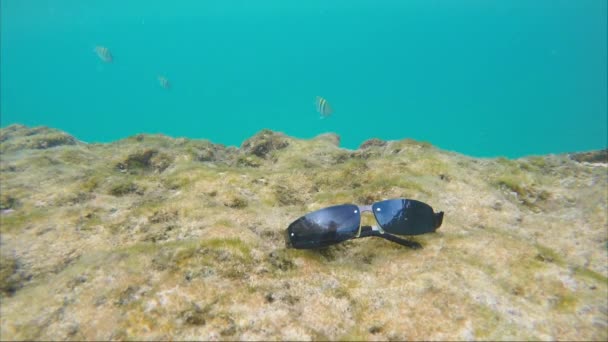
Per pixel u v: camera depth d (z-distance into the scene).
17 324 0.21
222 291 0.23
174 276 0.24
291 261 0.27
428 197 0.35
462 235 0.29
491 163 0.45
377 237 0.30
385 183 0.37
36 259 0.27
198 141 0.55
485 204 0.35
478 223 0.33
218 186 0.38
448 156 0.45
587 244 0.30
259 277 0.25
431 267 0.26
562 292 0.23
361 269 0.26
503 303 0.22
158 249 0.27
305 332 0.21
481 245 0.28
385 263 0.27
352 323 0.22
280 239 0.30
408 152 0.46
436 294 0.23
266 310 0.22
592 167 0.44
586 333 0.20
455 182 0.39
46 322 0.21
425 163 0.42
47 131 0.58
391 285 0.24
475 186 0.38
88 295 0.23
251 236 0.29
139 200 0.36
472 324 0.21
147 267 0.25
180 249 0.26
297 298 0.23
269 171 0.43
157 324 0.21
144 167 0.47
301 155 0.50
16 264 0.27
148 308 0.22
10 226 0.30
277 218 0.33
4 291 0.24
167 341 0.20
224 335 0.20
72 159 0.46
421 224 0.28
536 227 0.32
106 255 0.27
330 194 0.37
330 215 0.28
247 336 0.20
